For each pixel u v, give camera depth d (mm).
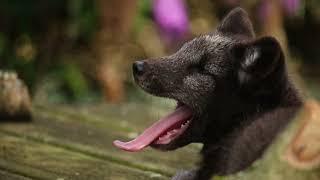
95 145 10469
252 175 7352
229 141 7859
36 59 15156
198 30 16219
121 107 13344
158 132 8086
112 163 9703
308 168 7094
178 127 8203
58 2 15422
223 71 7957
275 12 15391
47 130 11133
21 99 11461
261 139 7387
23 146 10172
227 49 8047
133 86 14531
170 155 10188
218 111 7996
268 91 7668
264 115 7559
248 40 7949
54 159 9664
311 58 18812
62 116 12266
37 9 15406
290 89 7766
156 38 15047
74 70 14547
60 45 15352
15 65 14930
